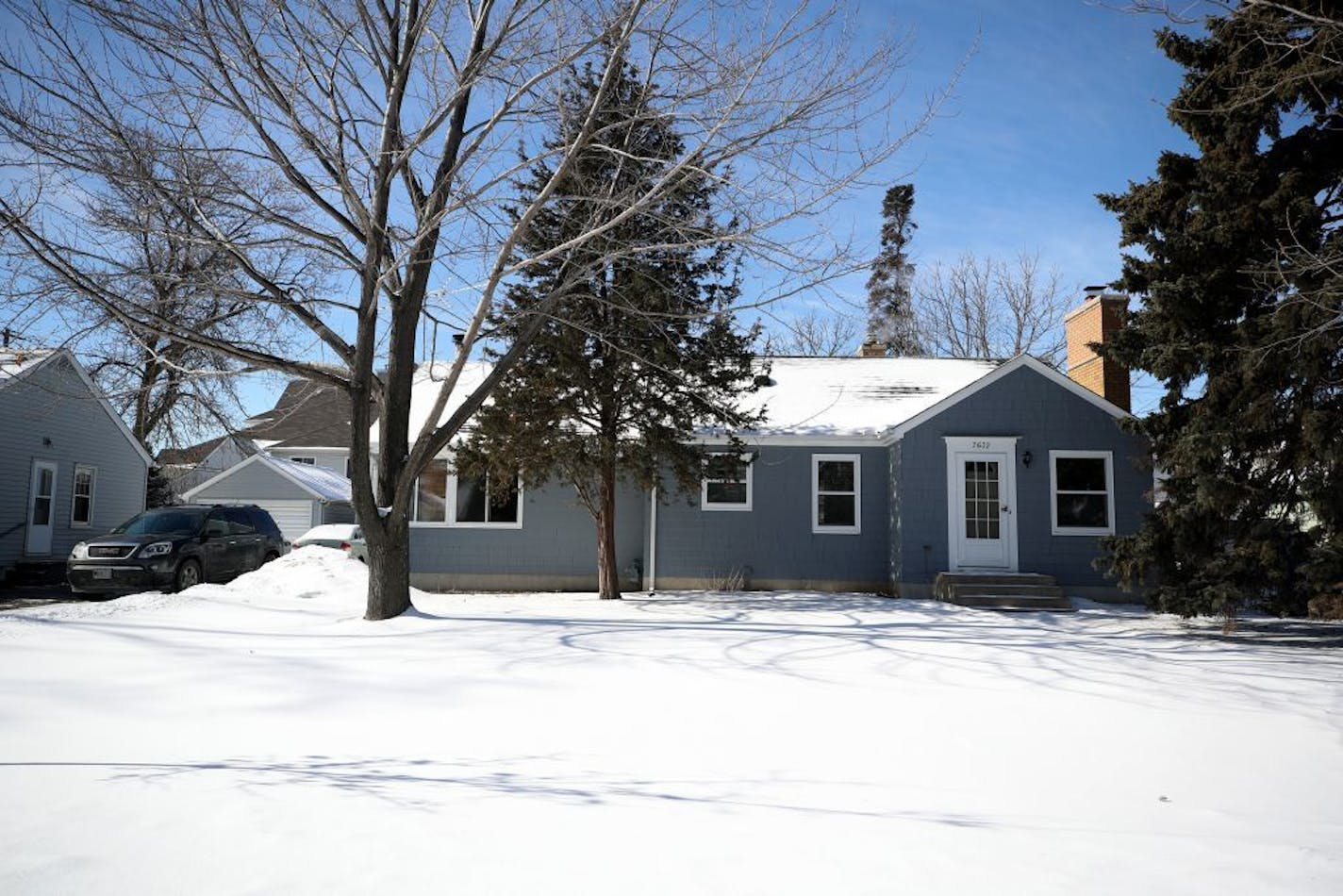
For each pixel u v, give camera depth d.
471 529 20.19
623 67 12.80
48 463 23.48
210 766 5.33
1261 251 13.17
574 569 20.06
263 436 35.78
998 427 18.61
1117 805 4.87
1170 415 14.18
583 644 10.51
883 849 4.07
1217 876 3.77
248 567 19.67
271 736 6.14
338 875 3.65
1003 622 14.03
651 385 17.09
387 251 12.58
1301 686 8.61
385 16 11.80
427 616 12.84
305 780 5.05
